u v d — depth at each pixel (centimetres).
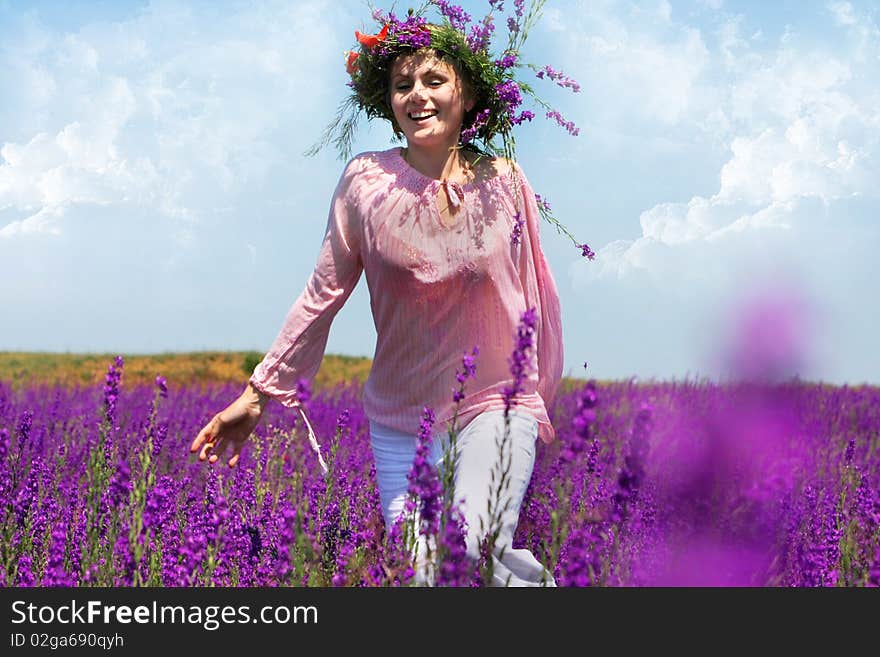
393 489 441
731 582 383
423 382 430
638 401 1002
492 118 456
